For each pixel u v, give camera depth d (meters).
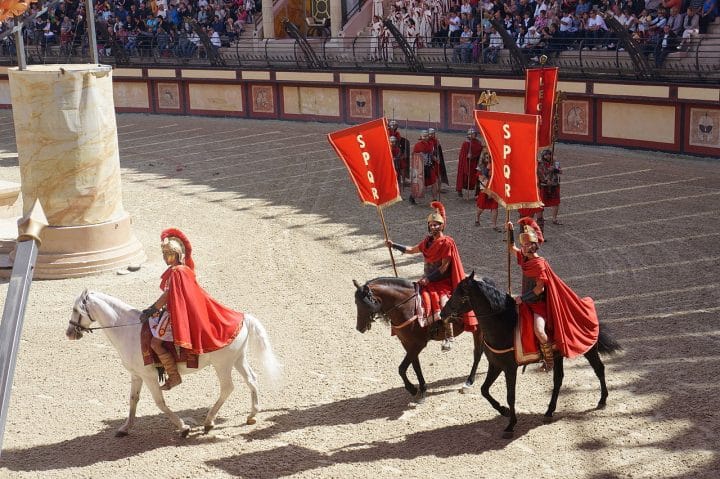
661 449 9.32
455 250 10.96
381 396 11.26
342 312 14.52
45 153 16.94
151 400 11.52
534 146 10.10
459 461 9.40
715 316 13.15
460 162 22.12
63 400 11.56
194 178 26.53
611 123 27.20
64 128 16.88
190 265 10.24
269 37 37.78
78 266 17.22
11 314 2.58
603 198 21.30
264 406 11.16
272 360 10.43
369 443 9.96
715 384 10.79
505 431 9.85
